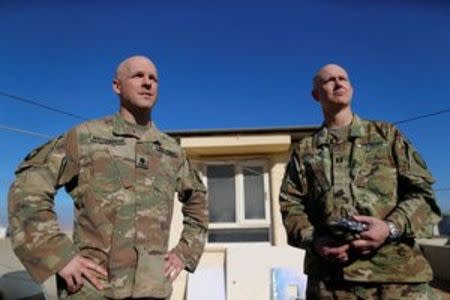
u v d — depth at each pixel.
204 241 2.71
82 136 2.35
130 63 2.51
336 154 2.61
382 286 2.34
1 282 4.52
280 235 6.64
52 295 4.59
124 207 2.26
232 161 6.94
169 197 2.46
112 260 2.18
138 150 2.41
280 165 6.83
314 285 2.54
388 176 2.47
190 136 6.55
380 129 2.60
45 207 2.18
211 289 6.23
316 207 2.63
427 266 2.40
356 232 2.26
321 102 2.76
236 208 6.86
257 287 6.17
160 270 2.28
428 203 2.44
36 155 2.30
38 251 2.10
